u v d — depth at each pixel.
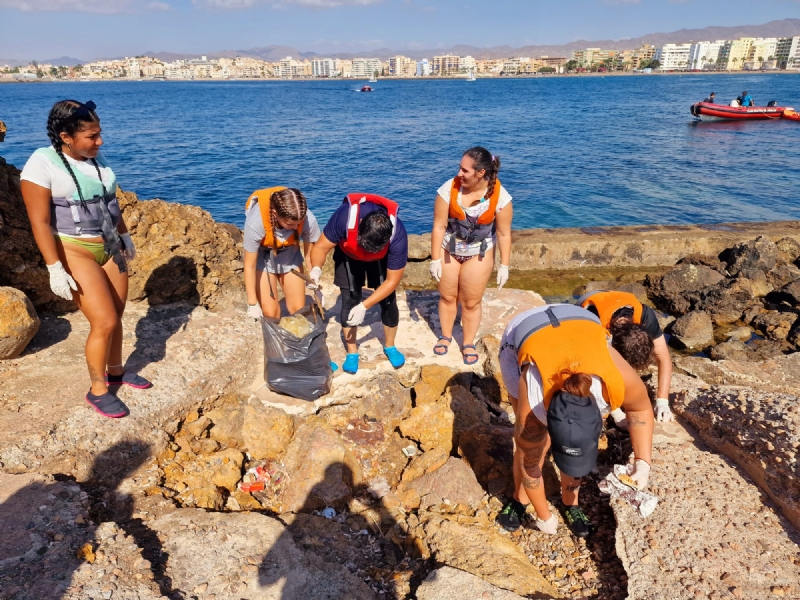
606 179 18.81
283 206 3.89
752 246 9.05
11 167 5.17
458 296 4.76
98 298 3.72
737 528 3.33
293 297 4.62
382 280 4.49
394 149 28.41
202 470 3.93
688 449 3.97
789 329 7.46
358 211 4.03
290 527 3.48
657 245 9.62
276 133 36.38
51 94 112.31
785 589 2.94
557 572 3.37
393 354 4.84
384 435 4.53
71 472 3.60
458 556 3.31
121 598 2.66
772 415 3.74
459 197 4.25
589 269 9.63
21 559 2.80
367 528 3.69
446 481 3.95
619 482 3.12
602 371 2.77
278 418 4.25
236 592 2.89
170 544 3.15
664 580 3.04
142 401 4.18
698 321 7.41
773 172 19.41
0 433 3.66
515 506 3.73
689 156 23.12
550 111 51.72
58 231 3.55
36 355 4.55
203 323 5.34
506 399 4.90
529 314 3.20
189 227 5.68
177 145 30.23
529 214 14.91
